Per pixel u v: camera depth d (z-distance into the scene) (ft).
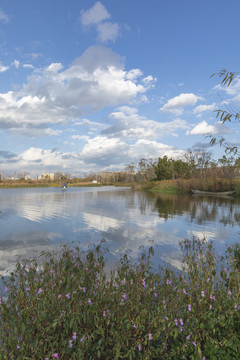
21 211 44.75
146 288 9.70
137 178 277.64
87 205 56.85
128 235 25.72
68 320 7.59
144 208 51.78
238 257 16.94
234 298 9.05
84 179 400.26
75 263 11.09
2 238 23.89
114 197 85.30
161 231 27.96
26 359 6.63
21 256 17.88
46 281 9.21
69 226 30.48
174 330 7.32
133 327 7.63
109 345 7.52
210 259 12.02
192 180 122.52
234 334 7.90
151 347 7.19
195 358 7.06
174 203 64.08
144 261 16.85
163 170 203.72
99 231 27.58
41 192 123.44
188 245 14.56
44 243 22.00
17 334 7.00
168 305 8.65
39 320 7.50
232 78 10.00
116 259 17.33
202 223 33.60
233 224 32.99
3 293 10.96
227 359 7.13
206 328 8.19
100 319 7.68
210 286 10.16
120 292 8.98
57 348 6.88
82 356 6.58
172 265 16.24
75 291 8.32
